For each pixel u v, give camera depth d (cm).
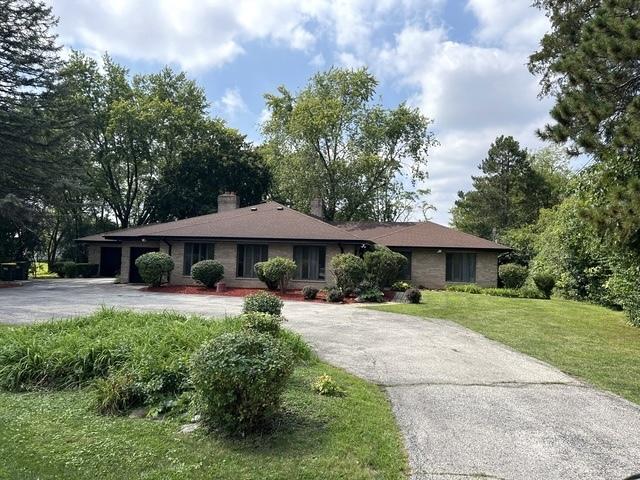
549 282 2042
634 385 681
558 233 1978
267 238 2158
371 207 4028
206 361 449
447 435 476
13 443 426
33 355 624
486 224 4353
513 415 543
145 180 4106
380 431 472
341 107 3522
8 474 370
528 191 4216
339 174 3603
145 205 3906
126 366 591
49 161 2555
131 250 2433
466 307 1556
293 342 753
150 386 538
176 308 1416
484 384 668
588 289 1830
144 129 3709
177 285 2203
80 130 2820
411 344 945
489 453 435
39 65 2584
